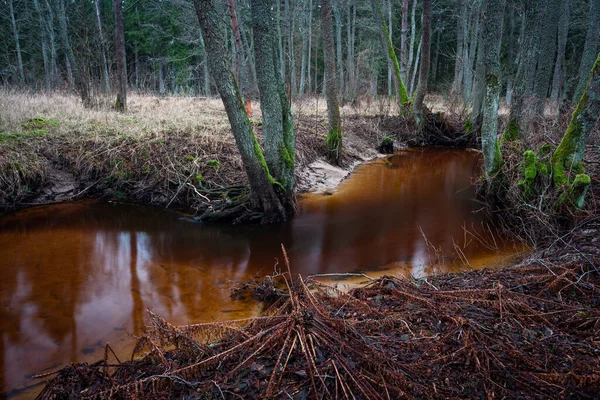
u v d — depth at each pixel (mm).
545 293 4016
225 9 15422
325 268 5871
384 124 17797
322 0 12055
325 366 2846
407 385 2676
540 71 12852
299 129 13031
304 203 9250
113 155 9383
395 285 4273
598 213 6574
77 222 7758
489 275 4633
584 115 6945
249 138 7270
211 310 4637
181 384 2824
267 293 4859
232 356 3072
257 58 7539
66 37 13742
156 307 4727
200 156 9383
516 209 7703
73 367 3082
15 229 7332
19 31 29109
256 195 7766
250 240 7023
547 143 8656
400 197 9914
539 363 2902
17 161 8508
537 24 12688
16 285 5250
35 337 4117
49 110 12227
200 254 6402
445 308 3688
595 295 3916
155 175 9055
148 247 6672
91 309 4684
